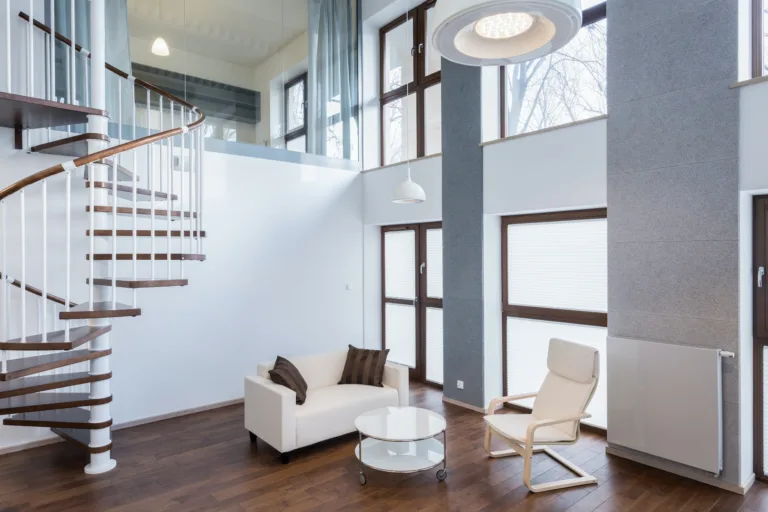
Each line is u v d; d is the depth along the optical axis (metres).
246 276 5.80
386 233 7.16
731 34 3.44
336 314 6.69
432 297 6.45
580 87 4.74
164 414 5.17
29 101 3.47
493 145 5.17
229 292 5.66
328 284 6.60
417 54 6.60
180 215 3.86
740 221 3.45
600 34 4.59
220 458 4.14
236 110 5.82
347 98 6.88
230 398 5.67
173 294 5.23
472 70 5.36
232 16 5.84
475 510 3.29
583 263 4.78
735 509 3.27
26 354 4.12
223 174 5.63
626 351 4.02
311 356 5.02
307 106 6.46
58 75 4.53
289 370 4.46
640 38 3.95
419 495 3.50
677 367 3.71
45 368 3.22
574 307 4.85
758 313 3.63
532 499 3.43
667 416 3.77
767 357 3.61
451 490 3.57
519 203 4.91
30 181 3.05
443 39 1.67
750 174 3.36
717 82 3.52
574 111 4.79
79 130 4.66
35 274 4.38
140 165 5.01
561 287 4.96
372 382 4.93
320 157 6.53
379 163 7.21
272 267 6.03
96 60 3.90
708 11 3.55
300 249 6.30
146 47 5.20
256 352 5.88
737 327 3.46
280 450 3.97
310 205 6.41
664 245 3.83
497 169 5.12
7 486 3.64
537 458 4.12
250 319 5.83
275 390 4.04
